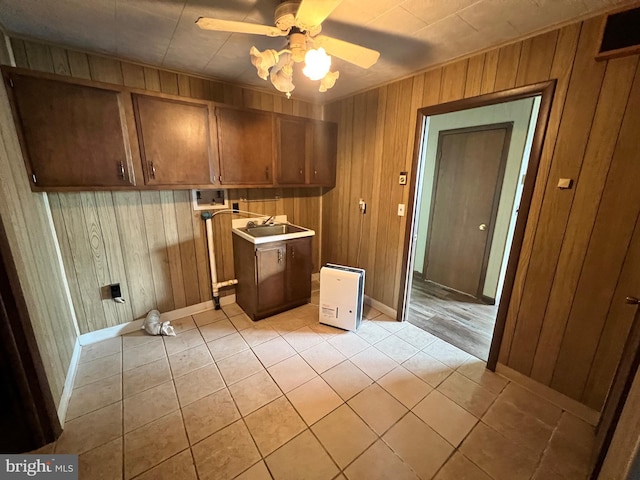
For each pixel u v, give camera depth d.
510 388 1.89
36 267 1.57
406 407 1.71
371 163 2.81
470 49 1.84
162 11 1.44
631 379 1.10
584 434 1.55
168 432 1.52
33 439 1.40
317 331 2.54
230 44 1.81
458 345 2.37
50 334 1.63
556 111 1.58
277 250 2.66
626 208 1.41
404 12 1.44
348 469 1.35
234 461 1.38
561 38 1.51
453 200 3.48
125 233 2.33
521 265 1.83
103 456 1.39
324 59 1.23
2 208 1.26
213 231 2.79
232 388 1.84
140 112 1.99
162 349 2.24
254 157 2.59
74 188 1.83
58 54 1.85
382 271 2.88
